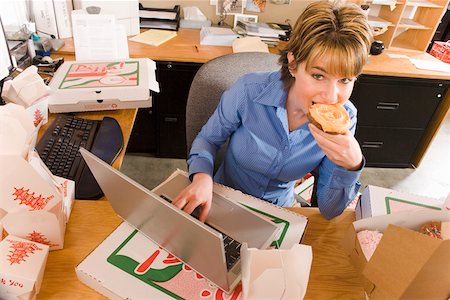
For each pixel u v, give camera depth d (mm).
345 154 781
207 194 848
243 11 2451
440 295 604
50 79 1417
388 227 589
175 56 1978
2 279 604
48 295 656
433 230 686
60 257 721
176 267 704
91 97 1226
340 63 737
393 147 2504
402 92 2221
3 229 695
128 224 786
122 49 1551
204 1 2404
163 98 2186
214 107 1197
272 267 548
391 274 611
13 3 1717
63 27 1920
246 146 1083
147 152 2506
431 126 2422
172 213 550
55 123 1153
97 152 1058
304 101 838
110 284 660
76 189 904
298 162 1079
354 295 714
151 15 2297
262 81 1030
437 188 2475
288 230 816
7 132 623
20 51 1501
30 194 646
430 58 2348
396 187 2447
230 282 660
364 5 2232
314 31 747
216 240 511
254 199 897
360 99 2236
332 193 895
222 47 2150
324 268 761
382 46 2277
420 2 2262
